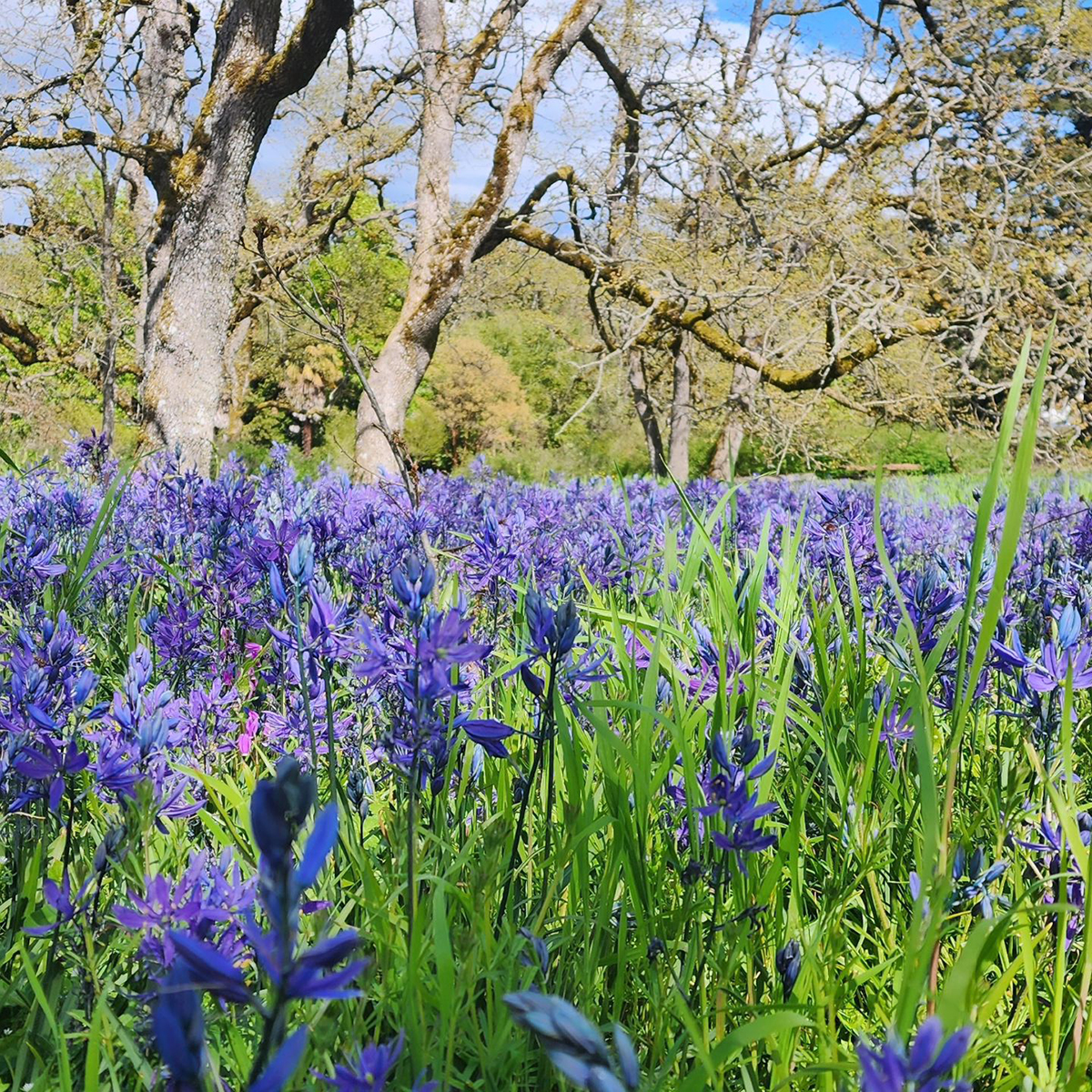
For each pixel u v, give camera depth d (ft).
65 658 6.53
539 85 62.85
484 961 4.90
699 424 92.53
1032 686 6.23
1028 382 59.41
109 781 5.20
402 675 5.08
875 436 74.08
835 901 5.90
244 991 2.29
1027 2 67.00
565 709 6.24
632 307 71.87
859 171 63.72
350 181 68.95
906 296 58.54
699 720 6.86
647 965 5.37
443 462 141.49
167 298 48.85
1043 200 67.41
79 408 75.77
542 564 13.47
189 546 13.93
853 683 7.84
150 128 54.08
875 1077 2.28
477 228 61.52
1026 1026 5.14
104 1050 3.89
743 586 7.96
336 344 15.26
